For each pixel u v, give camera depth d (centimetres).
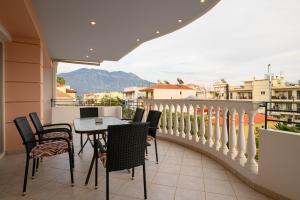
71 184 260
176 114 482
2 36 390
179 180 275
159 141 504
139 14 425
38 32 427
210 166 328
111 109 880
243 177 272
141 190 247
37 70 455
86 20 456
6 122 417
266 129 238
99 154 243
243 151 284
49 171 309
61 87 2266
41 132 316
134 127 216
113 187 255
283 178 216
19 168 325
